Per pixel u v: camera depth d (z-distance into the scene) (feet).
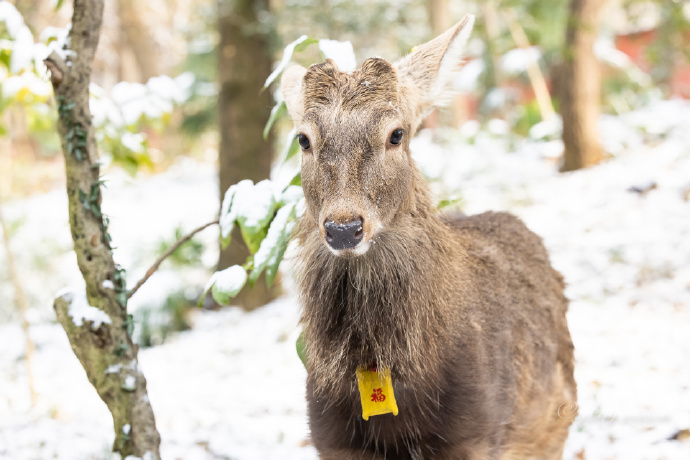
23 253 43.91
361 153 10.12
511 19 61.26
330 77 10.69
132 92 17.54
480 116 74.49
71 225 11.24
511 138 57.00
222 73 32.53
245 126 32.42
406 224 10.93
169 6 114.32
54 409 22.63
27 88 19.67
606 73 66.69
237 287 11.32
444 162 45.62
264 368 25.62
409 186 10.89
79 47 10.99
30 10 22.31
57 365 29.32
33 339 33.50
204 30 49.67
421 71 12.07
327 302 10.87
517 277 13.92
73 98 10.97
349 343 10.74
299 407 21.53
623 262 30.50
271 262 11.53
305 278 11.13
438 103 12.32
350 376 10.82
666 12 64.03
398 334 10.61
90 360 11.15
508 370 12.25
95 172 11.24
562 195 40.22
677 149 44.01
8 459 18.21
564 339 15.25
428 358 10.72
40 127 22.84
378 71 10.67
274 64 36.47
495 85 72.74
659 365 20.89
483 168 48.19
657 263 29.66
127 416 11.22
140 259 39.04
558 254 32.50
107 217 11.45
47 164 82.53
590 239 33.45
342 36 39.37
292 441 18.89
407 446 10.98
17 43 13.33
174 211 55.72
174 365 27.48
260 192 11.67
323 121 10.28
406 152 11.08
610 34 70.49
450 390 10.97
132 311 32.99
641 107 64.85
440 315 11.02
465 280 12.12
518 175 46.85
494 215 15.51
